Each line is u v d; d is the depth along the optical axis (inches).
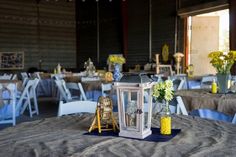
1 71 446.3
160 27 395.2
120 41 450.9
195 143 52.4
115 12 453.7
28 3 467.2
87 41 494.9
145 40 414.3
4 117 180.9
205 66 362.9
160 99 61.1
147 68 389.4
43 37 481.4
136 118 55.7
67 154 47.0
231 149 48.6
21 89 222.8
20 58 460.1
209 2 330.0
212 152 47.1
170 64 378.0
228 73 138.3
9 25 452.1
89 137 57.0
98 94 200.2
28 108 263.9
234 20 306.2
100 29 478.3
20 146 51.6
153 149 48.9
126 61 438.9
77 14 504.7
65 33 500.7
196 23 364.8
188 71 307.3
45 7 482.3
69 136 58.0
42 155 46.9
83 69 496.4
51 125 67.7
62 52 498.6
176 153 46.7
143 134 55.6
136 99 56.2
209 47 361.7
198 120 72.6
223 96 126.8
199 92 142.0
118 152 47.6
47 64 485.1
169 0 381.4
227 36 353.1
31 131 62.2
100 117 61.5
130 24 432.8
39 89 374.9
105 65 472.1
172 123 69.1
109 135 58.1
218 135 58.0
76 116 77.5
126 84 55.6
